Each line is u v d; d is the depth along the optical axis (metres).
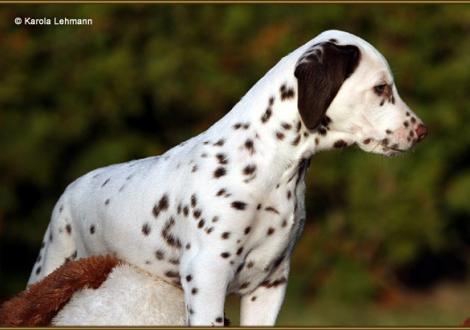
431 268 18.62
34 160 17.14
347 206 17.41
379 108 6.46
